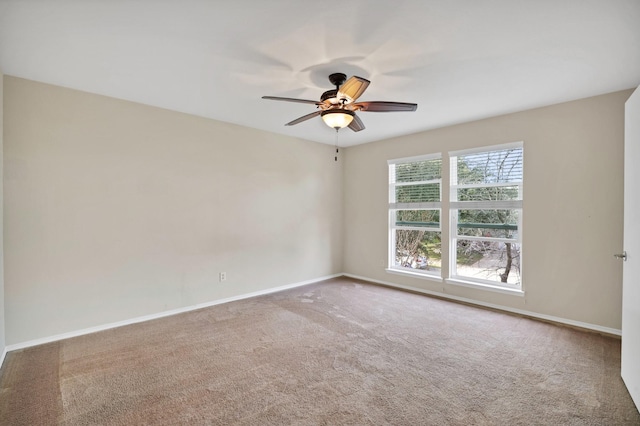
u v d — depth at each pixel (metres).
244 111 3.81
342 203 5.89
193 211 3.95
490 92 3.16
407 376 2.38
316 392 2.18
